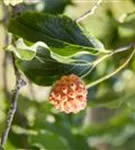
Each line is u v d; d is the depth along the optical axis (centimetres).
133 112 87
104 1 74
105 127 87
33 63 60
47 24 58
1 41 66
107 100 73
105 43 72
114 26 73
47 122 78
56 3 74
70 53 58
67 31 58
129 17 73
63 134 79
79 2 75
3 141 58
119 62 70
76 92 58
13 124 74
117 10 75
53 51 58
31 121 76
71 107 58
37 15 58
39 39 58
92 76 68
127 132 120
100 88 72
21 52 55
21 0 62
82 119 83
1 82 71
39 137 76
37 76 60
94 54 59
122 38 72
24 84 60
